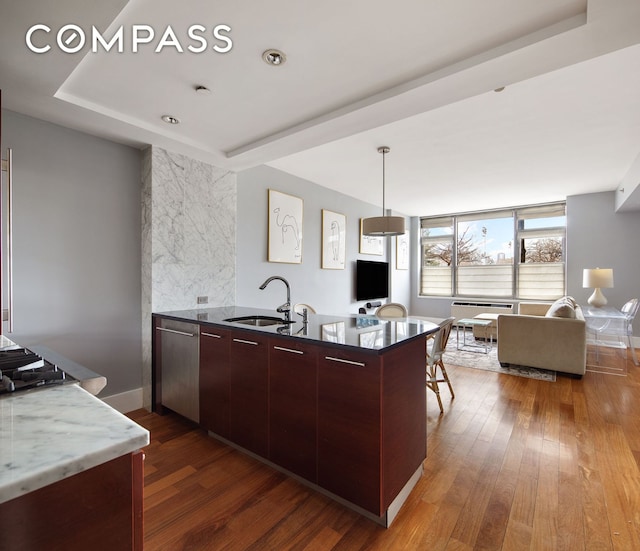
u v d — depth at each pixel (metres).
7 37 1.57
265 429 2.07
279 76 2.00
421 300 7.86
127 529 0.72
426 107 2.27
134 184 2.98
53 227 2.53
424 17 1.54
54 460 0.61
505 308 6.59
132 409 2.96
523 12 1.50
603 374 4.12
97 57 1.82
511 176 4.77
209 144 3.04
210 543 1.53
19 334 2.38
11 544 0.57
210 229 3.41
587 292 5.85
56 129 2.54
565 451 2.32
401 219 3.73
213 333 2.40
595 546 1.51
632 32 1.54
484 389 3.58
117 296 2.88
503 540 1.55
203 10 1.50
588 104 2.72
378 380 1.59
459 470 2.11
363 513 1.72
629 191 4.35
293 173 4.61
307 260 4.91
